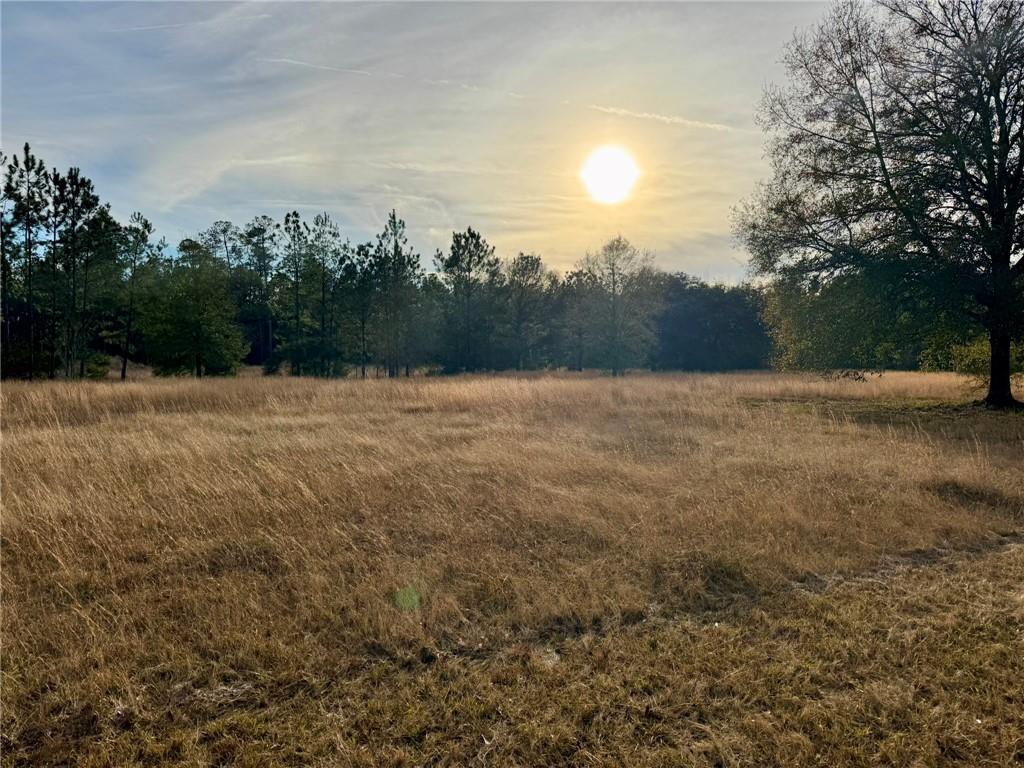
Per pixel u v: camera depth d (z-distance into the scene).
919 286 13.20
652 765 2.28
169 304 29.86
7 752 2.39
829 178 14.20
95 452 7.83
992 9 12.69
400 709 2.64
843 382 19.77
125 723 2.56
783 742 2.38
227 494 5.82
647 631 3.33
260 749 2.39
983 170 12.77
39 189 25.23
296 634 3.27
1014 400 13.80
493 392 15.49
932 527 4.89
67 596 3.78
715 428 10.70
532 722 2.53
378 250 33.44
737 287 50.94
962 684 2.78
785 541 4.55
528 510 5.30
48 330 30.16
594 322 36.75
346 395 16.94
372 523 5.13
